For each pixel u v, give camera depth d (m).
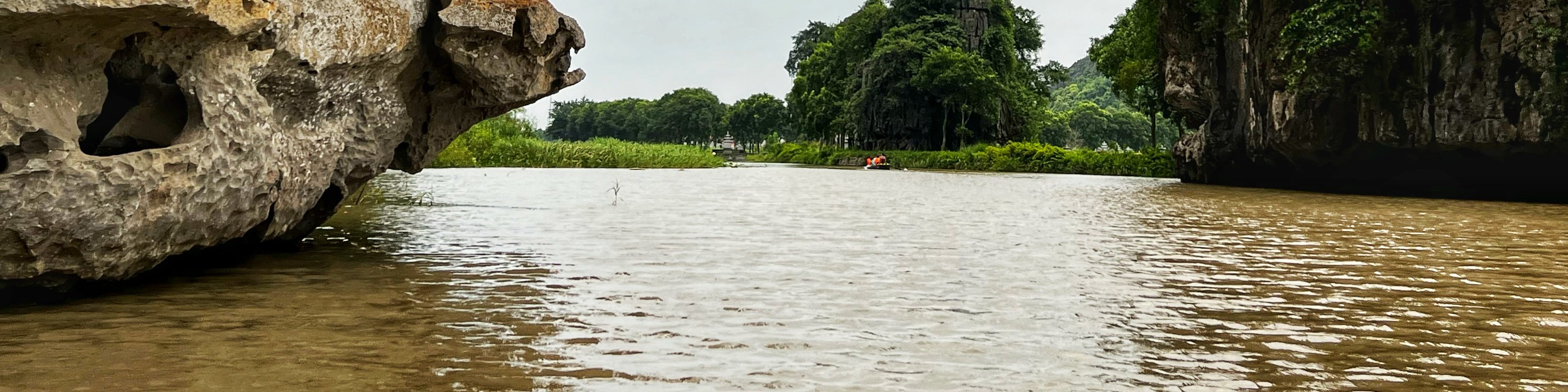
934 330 6.36
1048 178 44.38
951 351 5.75
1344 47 25.94
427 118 9.82
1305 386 5.06
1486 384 5.11
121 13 5.73
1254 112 31.30
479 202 18.14
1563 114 22.08
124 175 6.00
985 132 85.31
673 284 8.18
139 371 5.02
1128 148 153.50
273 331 6.06
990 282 8.49
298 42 7.26
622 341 5.91
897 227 14.10
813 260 9.91
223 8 6.30
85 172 5.83
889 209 18.30
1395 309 7.30
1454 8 24.08
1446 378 5.22
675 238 12.02
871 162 64.69
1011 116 88.38
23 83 5.64
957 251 10.96
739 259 9.89
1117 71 57.44
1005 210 18.70
